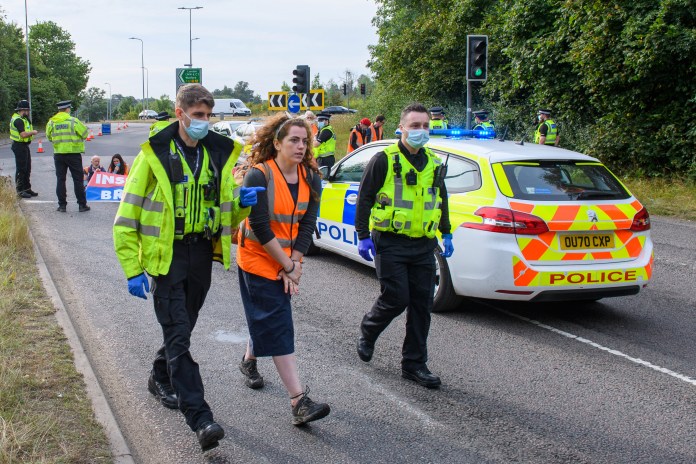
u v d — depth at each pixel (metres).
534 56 18.67
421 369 4.91
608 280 6.07
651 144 15.79
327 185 8.33
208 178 3.84
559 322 6.45
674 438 4.16
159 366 4.47
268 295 4.07
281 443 3.99
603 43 15.93
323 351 5.59
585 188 6.29
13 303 5.95
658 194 14.64
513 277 5.91
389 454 3.89
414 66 25.53
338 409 4.48
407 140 4.68
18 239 8.44
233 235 4.24
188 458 3.79
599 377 5.12
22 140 13.68
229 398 4.61
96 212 12.33
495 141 7.10
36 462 3.32
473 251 6.09
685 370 5.29
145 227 3.74
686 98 15.52
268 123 4.09
